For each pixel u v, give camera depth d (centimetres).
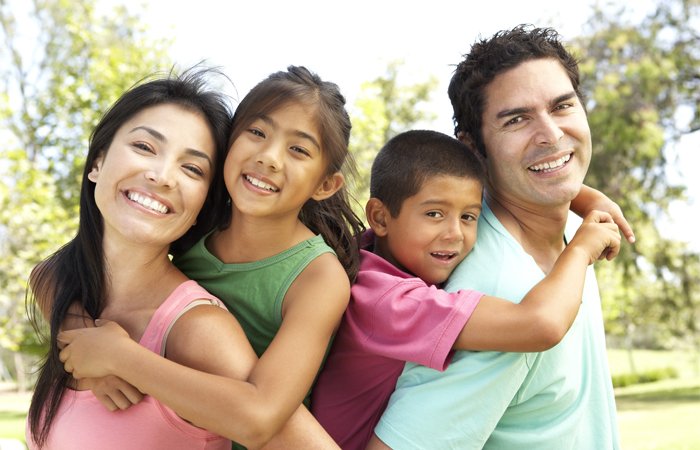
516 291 157
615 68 1384
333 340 168
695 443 920
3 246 1031
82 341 138
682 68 1362
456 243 170
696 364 2839
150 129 149
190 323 141
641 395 1939
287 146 153
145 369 129
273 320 157
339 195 183
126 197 149
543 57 172
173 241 170
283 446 135
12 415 1399
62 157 1262
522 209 179
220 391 125
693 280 1431
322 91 159
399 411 146
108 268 156
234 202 154
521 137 169
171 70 170
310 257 157
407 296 153
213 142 159
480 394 144
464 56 190
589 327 175
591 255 165
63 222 1044
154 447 136
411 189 170
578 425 165
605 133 1334
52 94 1277
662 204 1384
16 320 1060
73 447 139
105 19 1478
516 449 158
